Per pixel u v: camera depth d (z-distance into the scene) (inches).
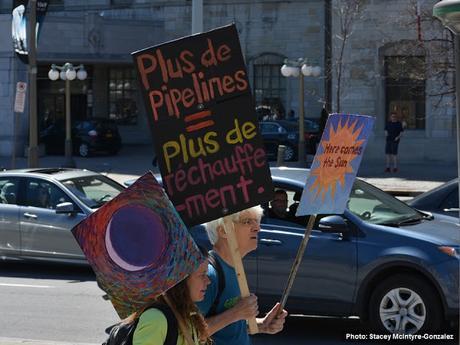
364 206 380.2
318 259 351.6
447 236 349.4
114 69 1856.5
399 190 1023.0
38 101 1847.9
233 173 171.3
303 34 1707.7
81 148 1571.1
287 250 356.5
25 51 1019.3
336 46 1450.5
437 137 1412.4
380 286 345.7
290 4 1710.1
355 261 346.9
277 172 387.5
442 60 1228.5
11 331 379.9
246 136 171.5
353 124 195.3
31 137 991.0
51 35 1637.6
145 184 146.3
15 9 1023.6
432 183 1111.6
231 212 171.3
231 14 1748.3
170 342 146.1
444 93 1250.6
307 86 1701.5
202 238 361.4
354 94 1451.8
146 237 144.8
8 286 493.0
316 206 191.8
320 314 355.3
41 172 551.2
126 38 1715.1
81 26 1663.4
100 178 569.9
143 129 1845.5
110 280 145.3
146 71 169.8
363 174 1247.5
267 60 1734.7
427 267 335.6
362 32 1433.3
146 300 145.7
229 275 182.4
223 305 180.9
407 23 1307.8
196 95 170.2
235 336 182.2
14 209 536.1
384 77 1408.7
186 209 170.7
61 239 523.2
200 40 170.1
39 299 453.4
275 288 358.6
